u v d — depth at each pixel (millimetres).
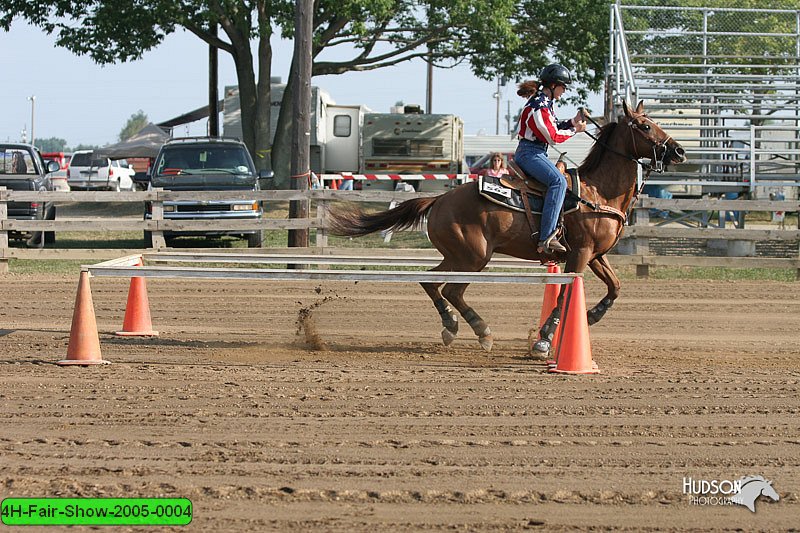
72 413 7961
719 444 7328
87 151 51438
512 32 31422
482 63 34594
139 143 49844
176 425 7625
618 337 12555
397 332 12625
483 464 6754
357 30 30094
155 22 31484
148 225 19125
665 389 9180
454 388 9062
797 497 6215
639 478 6527
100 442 7133
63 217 35219
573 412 8234
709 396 8898
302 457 6836
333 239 24266
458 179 35250
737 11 25078
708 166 26344
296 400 8484
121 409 8109
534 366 10328
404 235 24969
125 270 10023
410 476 6477
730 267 18453
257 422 7734
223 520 5691
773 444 7348
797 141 23344
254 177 23078
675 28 27125
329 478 6406
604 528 5676
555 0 31953
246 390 8844
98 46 31734
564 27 32656
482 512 5867
